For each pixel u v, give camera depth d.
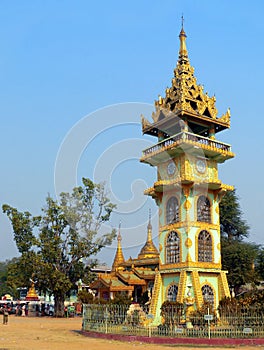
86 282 46.56
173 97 30.95
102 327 24.00
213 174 30.89
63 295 46.59
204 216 30.03
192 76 31.92
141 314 24.30
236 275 40.78
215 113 31.80
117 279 44.66
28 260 44.22
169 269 29.12
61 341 21.48
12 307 59.19
